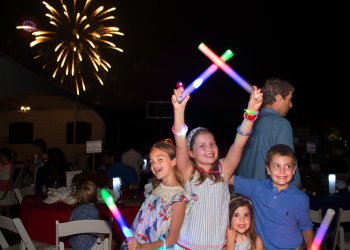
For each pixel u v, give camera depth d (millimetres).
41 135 19656
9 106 15578
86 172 5836
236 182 3518
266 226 3375
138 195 6410
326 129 13789
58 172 7766
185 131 3000
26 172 12273
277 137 3740
